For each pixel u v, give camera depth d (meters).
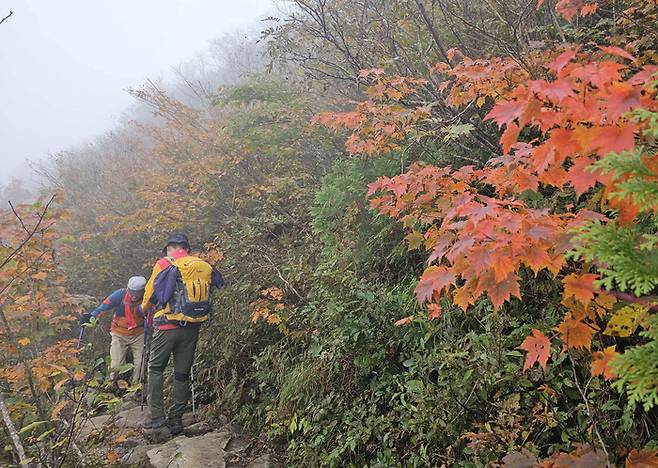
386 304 3.62
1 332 4.22
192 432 4.63
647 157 1.35
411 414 3.04
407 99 4.05
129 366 3.47
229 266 5.94
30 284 4.59
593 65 1.64
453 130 3.08
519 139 3.36
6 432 3.58
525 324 2.76
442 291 2.98
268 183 6.65
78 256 8.65
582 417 2.26
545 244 1.73
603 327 2.25
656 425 2.18
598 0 3.21
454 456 2.62
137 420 4.99
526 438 2.36
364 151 3.58
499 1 3.42
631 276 1.08
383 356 3.49
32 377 3.91
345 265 4.35
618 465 1.99
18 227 4.78
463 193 2.52
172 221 7.22
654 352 1.11
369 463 3.21
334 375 3.78
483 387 2.65
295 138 6.33
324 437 3.48
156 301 4.81
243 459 3.97
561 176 1.95
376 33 4.38
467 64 3.00
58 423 3.44
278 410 4.11
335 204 4.32
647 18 3.03
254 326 5.13
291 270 5.09
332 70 5.37
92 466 3.62
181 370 4.66
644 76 1.44
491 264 1.73
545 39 3.32
